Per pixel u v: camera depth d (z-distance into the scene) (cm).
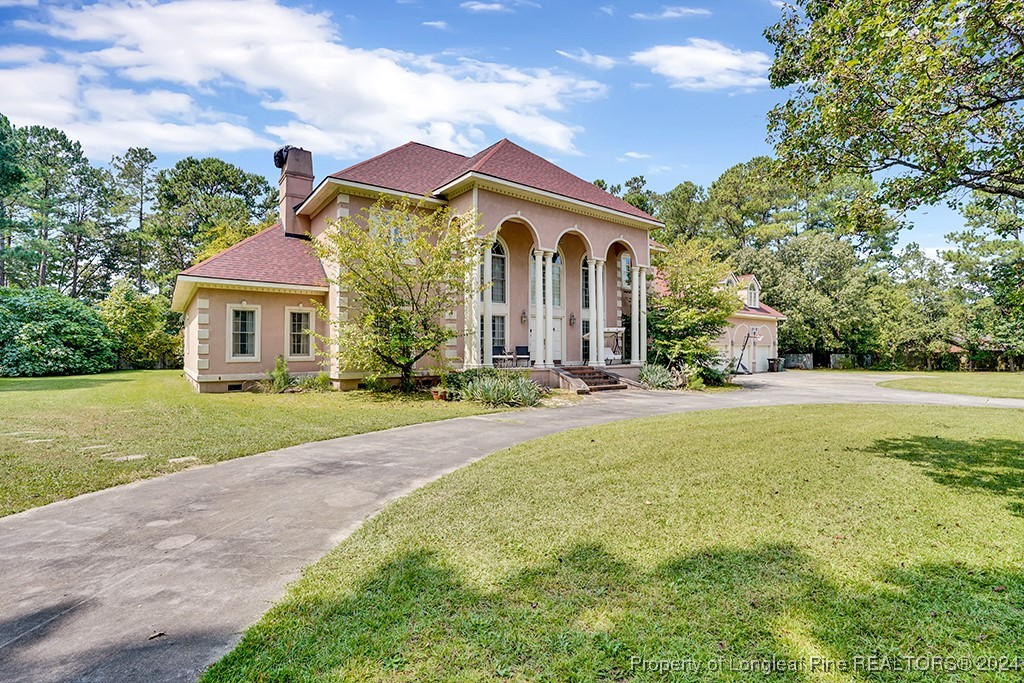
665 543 409
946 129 602
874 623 293
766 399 1669
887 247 4684
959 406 1433
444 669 251
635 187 5081
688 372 2081
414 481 617
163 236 4128
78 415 1094
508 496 540
